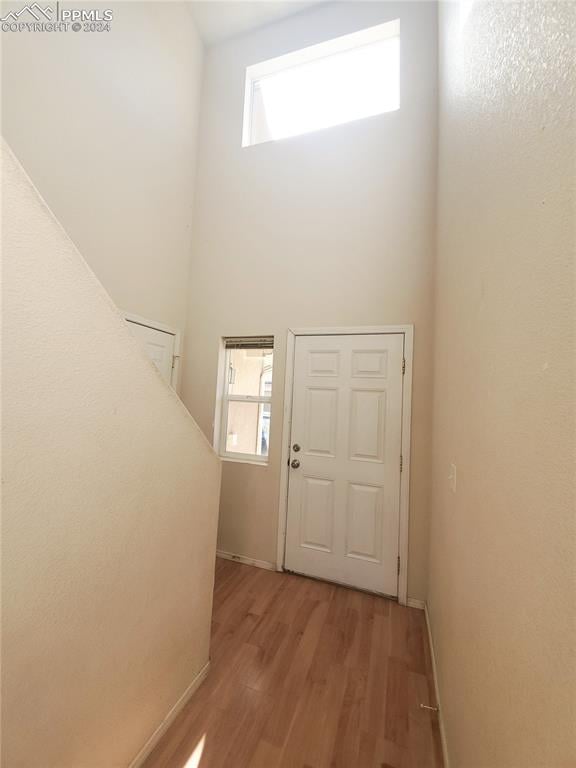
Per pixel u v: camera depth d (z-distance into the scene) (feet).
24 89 5.41
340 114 9.00
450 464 4.39
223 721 4.07
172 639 3.97
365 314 7.61
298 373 8.13
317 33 8.81
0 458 2.09
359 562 7.22
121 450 3.07
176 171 8.94
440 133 6.49
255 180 8.98
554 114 1.70
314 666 4.97
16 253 2.10
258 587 7.13
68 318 2.49
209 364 9.12
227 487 8.55
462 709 3.12
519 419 2.06
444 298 5.46
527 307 2.00
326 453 7.73
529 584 1.82
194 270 9.47
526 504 1.90
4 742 2.21
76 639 2.72
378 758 3.72
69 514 2.60
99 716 2.97
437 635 4.88
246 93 9.57
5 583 2.17
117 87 7.12
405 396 7.16
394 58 8.57
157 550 3.64
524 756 1.77
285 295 8.39
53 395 2.41
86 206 6.51
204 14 9.31
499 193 2.60
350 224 7.91
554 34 1.70
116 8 7.04
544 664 1.60
